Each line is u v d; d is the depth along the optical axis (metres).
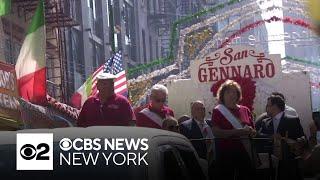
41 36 14.60
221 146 6.45
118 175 3.89
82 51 32.12
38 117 13.80
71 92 27.89
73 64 29.77
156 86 8.41
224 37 18.80
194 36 18.25
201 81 12.86
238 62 12.65
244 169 6.46
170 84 13.11
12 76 12.20
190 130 8.09
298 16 16.22
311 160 5.43
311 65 20.14
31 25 14.67
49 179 3.86
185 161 4.54
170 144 4.34
